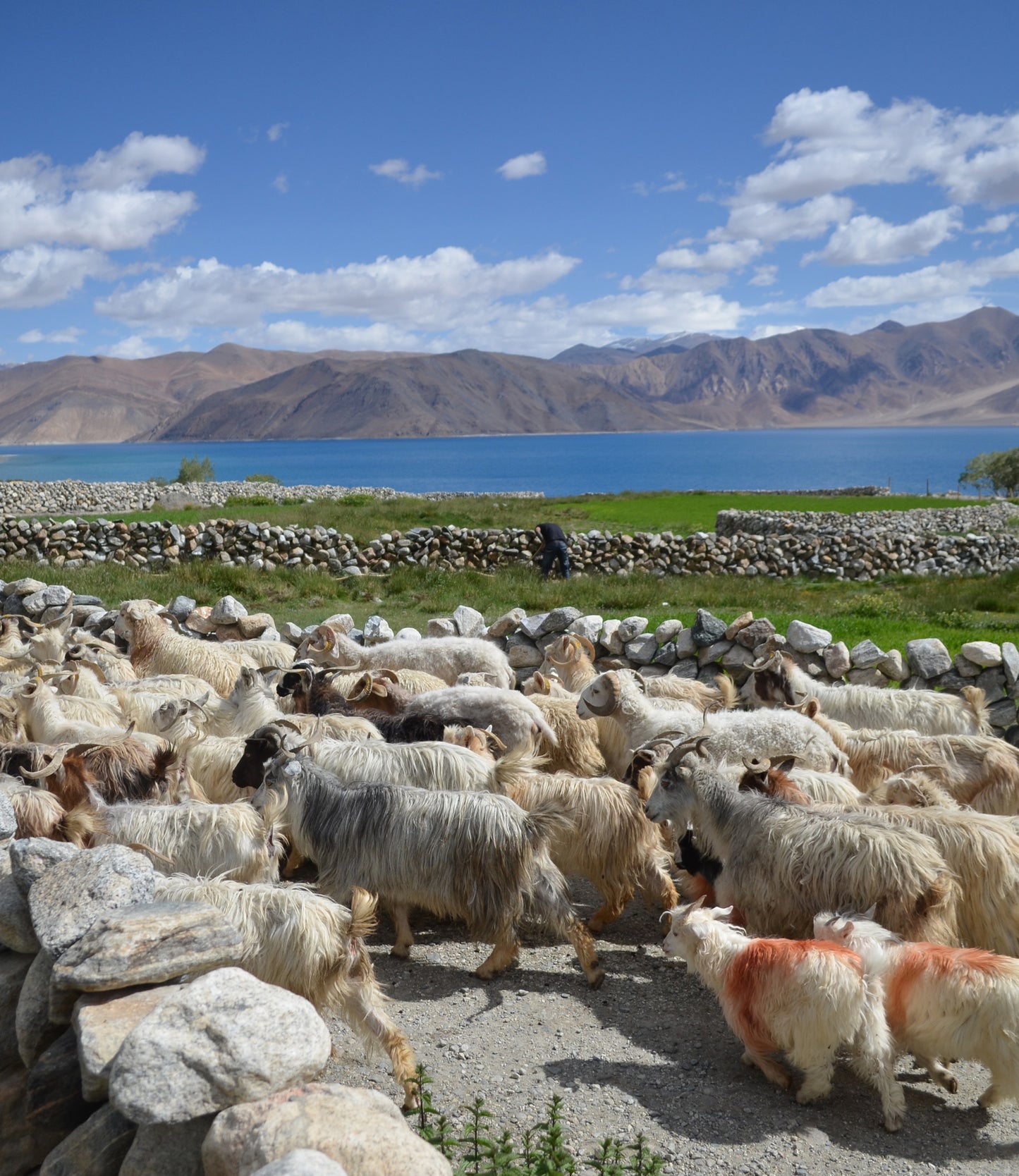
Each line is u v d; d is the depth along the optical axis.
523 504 38.97
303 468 185.75
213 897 4.75
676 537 24.36
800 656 11.55
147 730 8.98
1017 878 5.55
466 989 5.70
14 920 4.68
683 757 6.38
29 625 14.47
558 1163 3.82
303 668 8.81
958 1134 4.36
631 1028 5.27
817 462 193.50
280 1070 3.54
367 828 5.93
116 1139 3.71
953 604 17.61
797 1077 4.72
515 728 8.31
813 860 5.58
